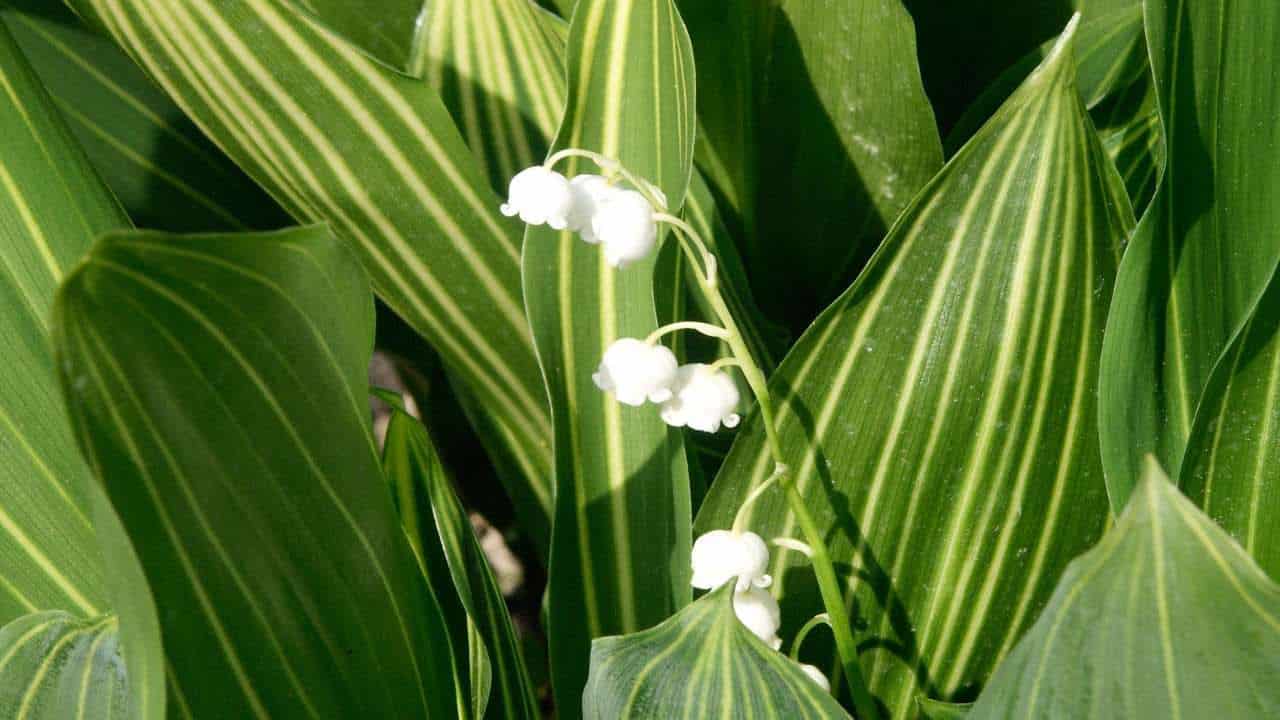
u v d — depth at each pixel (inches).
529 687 14.8
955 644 14.2
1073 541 13.9
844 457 13.8
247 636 12.5
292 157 14.8
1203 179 13.5
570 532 14.0
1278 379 13.3
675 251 14.0
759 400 13.0
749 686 12.5
